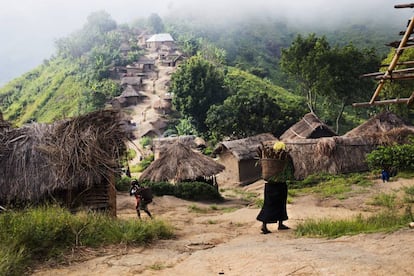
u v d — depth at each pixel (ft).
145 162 158.40
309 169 88.53
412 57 115.96
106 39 382.63
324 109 195.62
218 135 161.17
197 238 30.32
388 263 17.58
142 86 285.23
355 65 133.39
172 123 227.61
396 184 66.90
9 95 363.15
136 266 21.04
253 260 20.11
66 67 366.84
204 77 198.80
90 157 36.35
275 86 272.31
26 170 36.06
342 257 18.99
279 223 32.12
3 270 18.53
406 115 140.05
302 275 17.11
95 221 27.58
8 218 25.09
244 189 100.58
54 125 39.52
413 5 17.24
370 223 29.19
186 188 74.64
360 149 91.15
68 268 20.98
